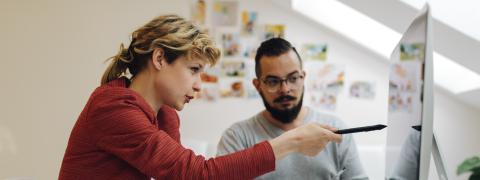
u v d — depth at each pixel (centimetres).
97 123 92
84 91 291
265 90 137
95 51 290
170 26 99
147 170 90
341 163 137
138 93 101
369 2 184
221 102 282
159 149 89
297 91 136
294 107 137
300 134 96
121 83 102
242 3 281
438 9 164
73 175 97
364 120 275
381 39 254
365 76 275
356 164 138
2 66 291
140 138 89
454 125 268
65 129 292
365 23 255
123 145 90
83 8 290
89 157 95
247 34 280
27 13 291
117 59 105
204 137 283
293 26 279
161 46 97
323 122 143
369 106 275
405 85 92
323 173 133
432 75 73
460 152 267
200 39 99
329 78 277
